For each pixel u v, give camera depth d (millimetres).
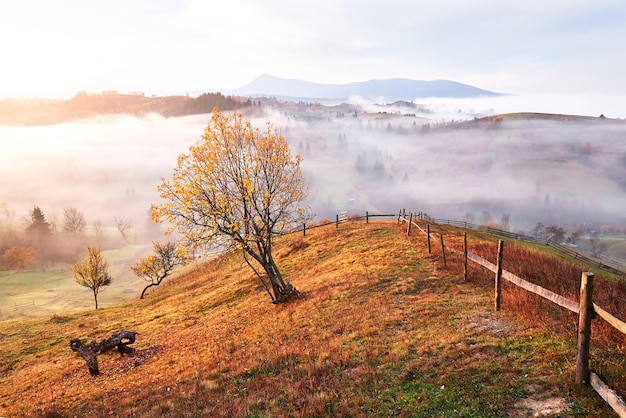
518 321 12180
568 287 15680
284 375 12078
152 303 42812
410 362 11055
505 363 9703
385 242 30828
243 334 19062
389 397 9484
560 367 8891
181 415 10719
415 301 16719
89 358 19422
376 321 15242
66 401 15562
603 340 9539
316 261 32906
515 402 8164
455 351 10961
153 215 20875
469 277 18516
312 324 17156
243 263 45781
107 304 80312
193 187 21516
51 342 29375
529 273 18266
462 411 8258
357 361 11953
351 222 46562
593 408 7301
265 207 23141
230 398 11344
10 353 27922
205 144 22312
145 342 24219
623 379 7660
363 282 21344
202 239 21938
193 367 15633
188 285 46938
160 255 61062
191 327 25297
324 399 9852
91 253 58375
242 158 23141
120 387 15852
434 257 23500
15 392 19516
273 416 9664
